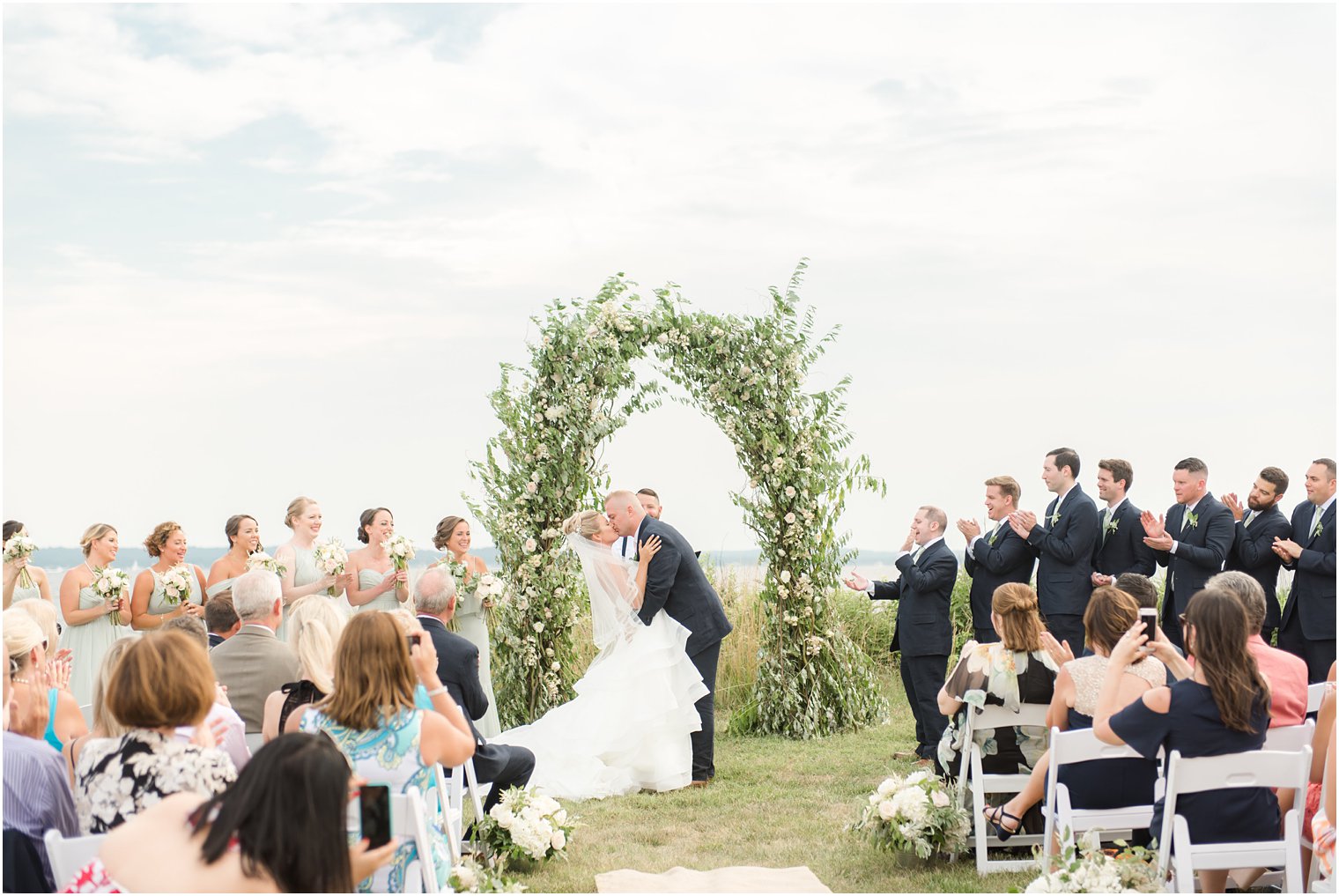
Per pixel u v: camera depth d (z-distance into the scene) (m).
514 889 4.21
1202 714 3.81
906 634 7.30
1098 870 3.79
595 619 7.17
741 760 7.72
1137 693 4.37
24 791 3.20
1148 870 3.83
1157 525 6.77
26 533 7.07
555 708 7.17
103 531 7.14
